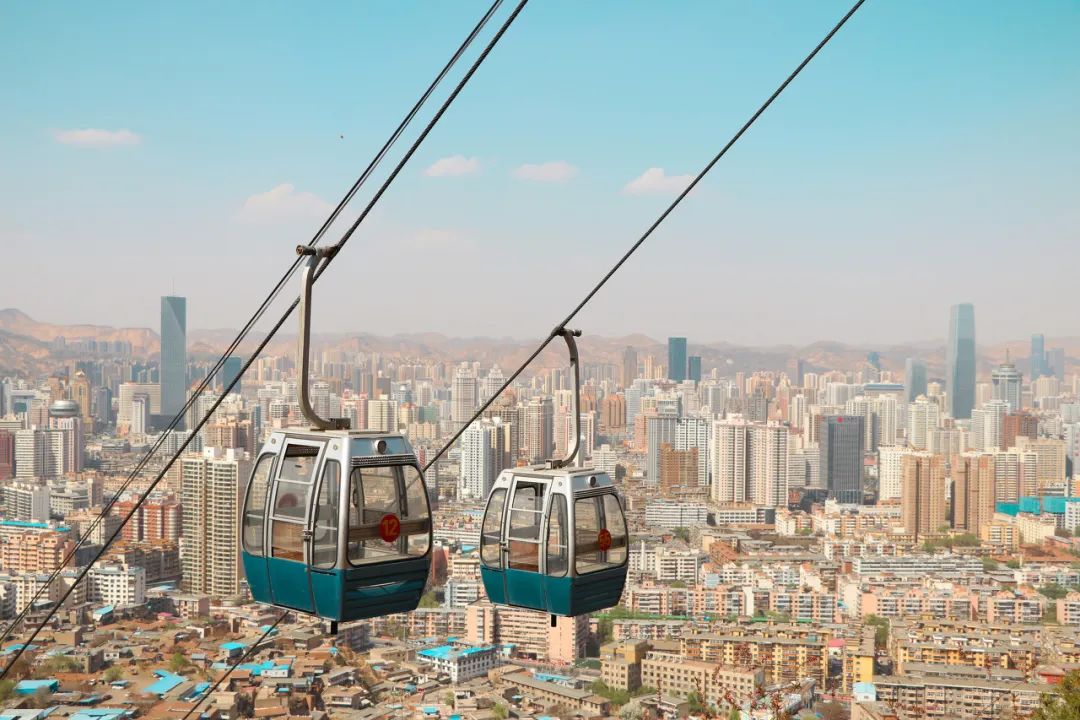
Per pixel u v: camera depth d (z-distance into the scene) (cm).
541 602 1728
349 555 1425
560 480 1719
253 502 1512
